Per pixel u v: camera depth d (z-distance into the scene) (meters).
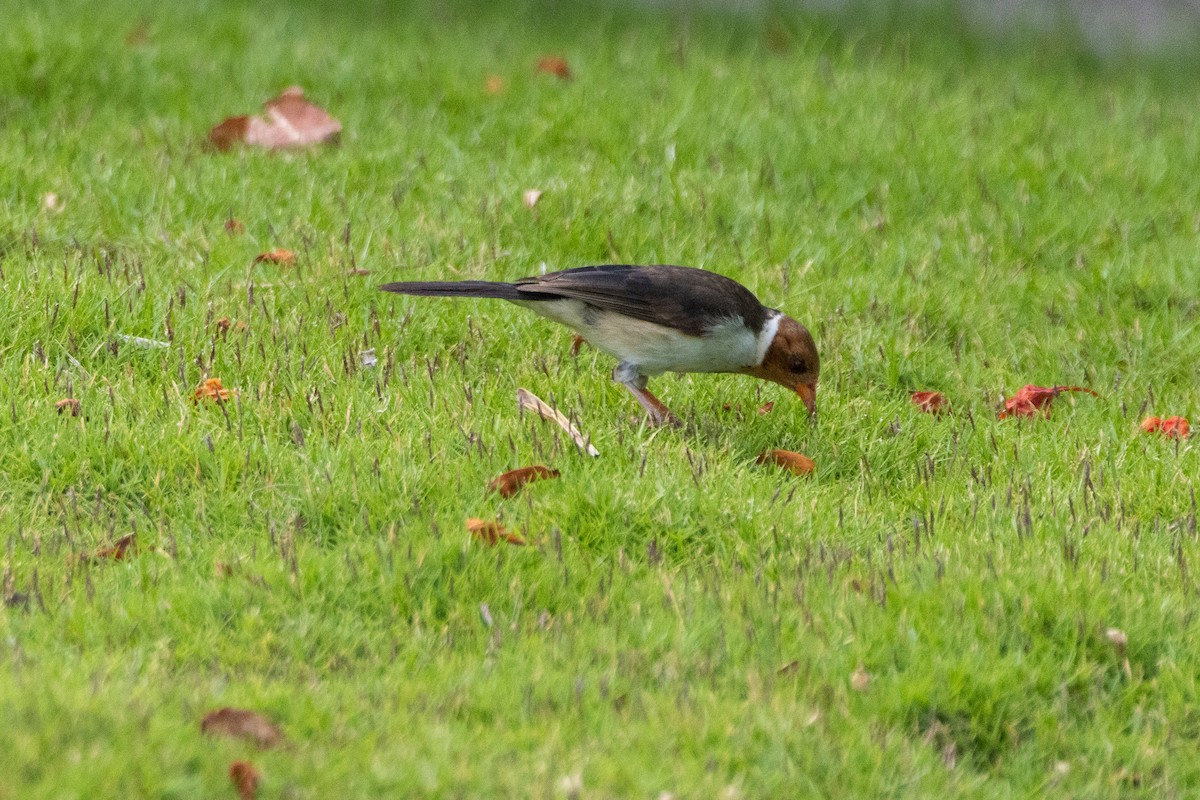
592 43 21.11
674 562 9.37
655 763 7.13
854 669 8.22
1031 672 8.26
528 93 18.22
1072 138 18.27
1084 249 15.51
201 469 9.92
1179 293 14.53
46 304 11.35
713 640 8.38
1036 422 11.86
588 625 8.47
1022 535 9.69
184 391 10.74
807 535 9.55
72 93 16.98
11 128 15.98
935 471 11.00
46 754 6.42
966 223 15.61
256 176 14.97
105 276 12.19
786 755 7.35
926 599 8.68
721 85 19.05
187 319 11.69
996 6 23.94
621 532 9.45
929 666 8.22
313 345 11.66
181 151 15.70
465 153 16.31
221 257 13.16
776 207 15.63
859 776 7.37
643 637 8.41
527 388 11.44
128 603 8.30
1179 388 13.05
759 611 8.62
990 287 14.42
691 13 22.62
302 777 6.59
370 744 6.95
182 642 8.05
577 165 15.82
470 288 11.22
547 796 6.68
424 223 14.16
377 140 16.31
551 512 9.49
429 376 11.27
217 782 6.46
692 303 11.08
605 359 12.36
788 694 7.88
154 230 13.57
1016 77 20.81
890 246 15.04
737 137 17.27
